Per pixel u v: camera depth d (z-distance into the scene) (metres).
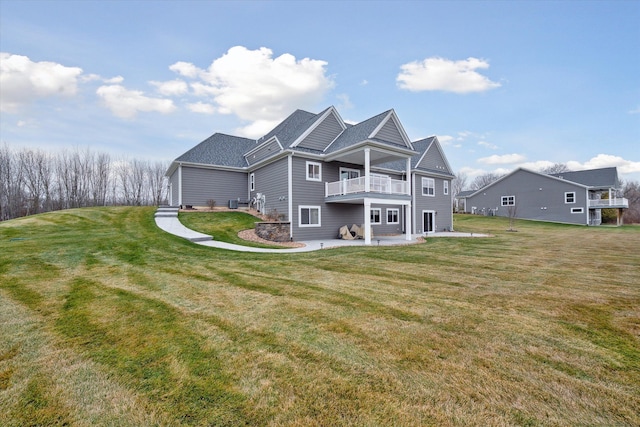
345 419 2.09
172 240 11.39
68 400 2.28
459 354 3.04
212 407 2.21
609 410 2.19
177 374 2.63
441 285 5.89
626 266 8.13
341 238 16.94
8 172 29.98
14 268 6.66
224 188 19.61
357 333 3.54
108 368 2.72
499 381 2.56
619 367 2.80
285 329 3.65
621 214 35.00
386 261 8.71
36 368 2.71
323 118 16.89
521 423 2.06
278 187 16.44
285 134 17.98
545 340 3.38
